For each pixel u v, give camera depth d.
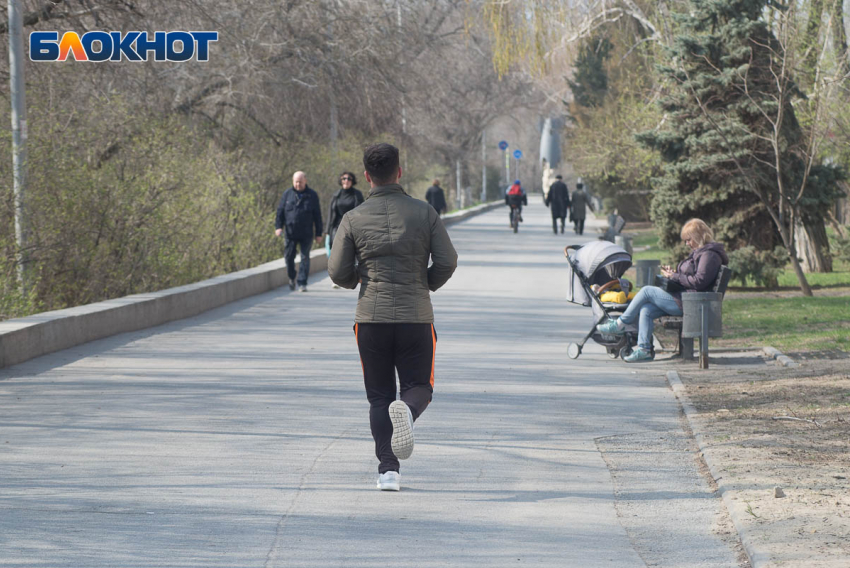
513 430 30.72
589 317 59.47
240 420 31.55
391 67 104.44
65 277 56.75
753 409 32.84
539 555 19.70
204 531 20.95
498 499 23.55
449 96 148.12
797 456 26.36
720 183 76.44
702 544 20.47
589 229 166.00
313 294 72.19
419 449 28.25
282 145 106.69
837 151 78.06
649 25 105.00
